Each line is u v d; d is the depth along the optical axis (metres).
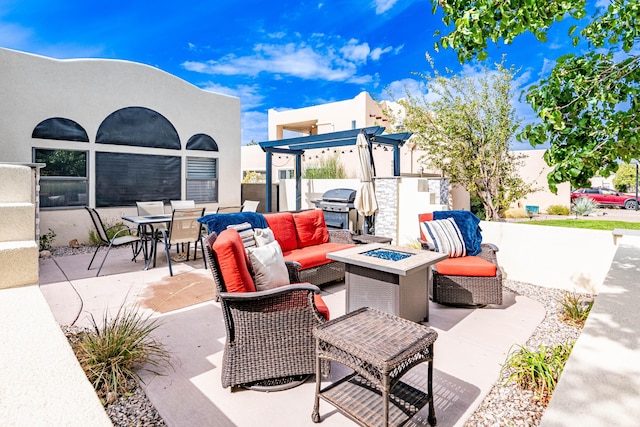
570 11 2.34
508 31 2.21
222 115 9.69
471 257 4.28
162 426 2.06
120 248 7.30
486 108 8.42
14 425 1.23
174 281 4.93
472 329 3.38
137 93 8.12
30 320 2.14
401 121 10.65
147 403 2.27
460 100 8.62
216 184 9.70
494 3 2.09
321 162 12.00
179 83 8.83
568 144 2.38
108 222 7.79
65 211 7.25
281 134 17.31
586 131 2.32
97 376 2.38
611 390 1.29
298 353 2.44
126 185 8.05
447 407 2.21
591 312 2.00
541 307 3.96
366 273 3.51
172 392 2.37
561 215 15.45
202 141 9.31
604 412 1.18
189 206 8.02
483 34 2.28
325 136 7.76
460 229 4.52
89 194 7.54
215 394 2.35
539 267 4.70
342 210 7.88
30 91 6.78
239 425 2.07
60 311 3.74
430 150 9.27
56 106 7.07
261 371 2.38
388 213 7.15
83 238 7.48
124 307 3.90
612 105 2.33
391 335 2.02
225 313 2.37
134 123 8.11
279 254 3.09
